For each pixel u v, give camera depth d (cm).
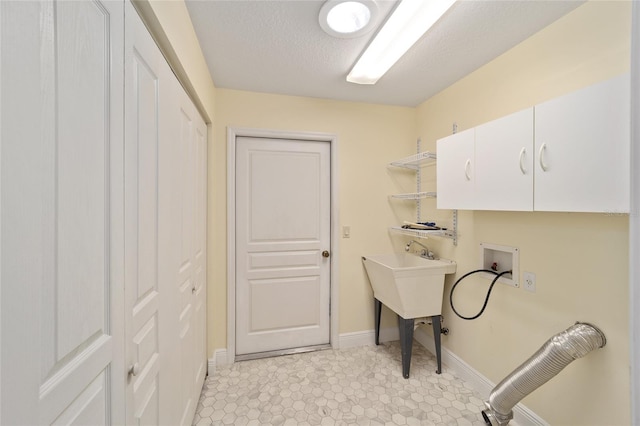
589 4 128
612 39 119
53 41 48
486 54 175
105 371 66
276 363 225
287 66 190
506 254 174
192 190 158
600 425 122
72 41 53
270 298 244
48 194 47
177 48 115
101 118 64
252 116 229
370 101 253
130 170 79
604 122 102
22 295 40
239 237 237
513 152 138
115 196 69
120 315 72
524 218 158
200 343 184
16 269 39
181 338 134
